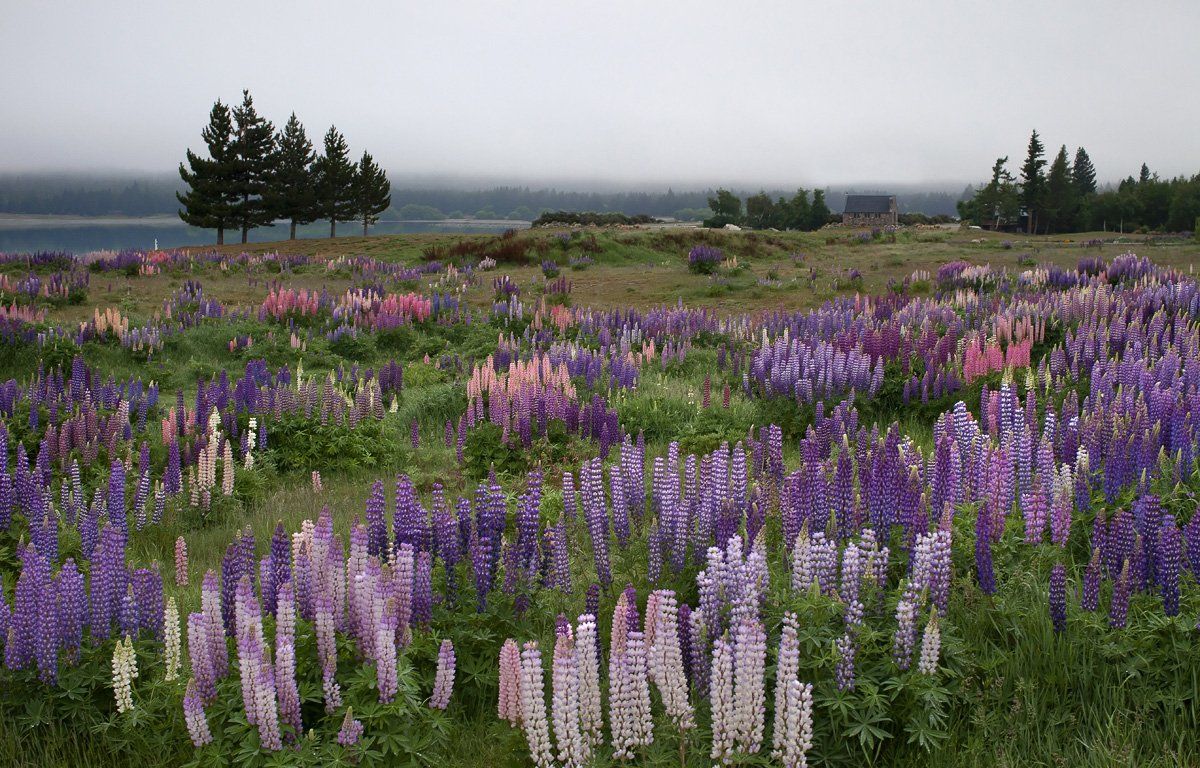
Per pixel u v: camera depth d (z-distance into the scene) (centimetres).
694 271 4316
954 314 2036
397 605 624
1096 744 560
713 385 1805
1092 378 1236
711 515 782
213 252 6000
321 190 8438
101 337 2272
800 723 514
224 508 1156
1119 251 4719
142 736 589
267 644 604
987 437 911
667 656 537
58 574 679
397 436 1485
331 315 2723
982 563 672
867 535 672
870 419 1495
